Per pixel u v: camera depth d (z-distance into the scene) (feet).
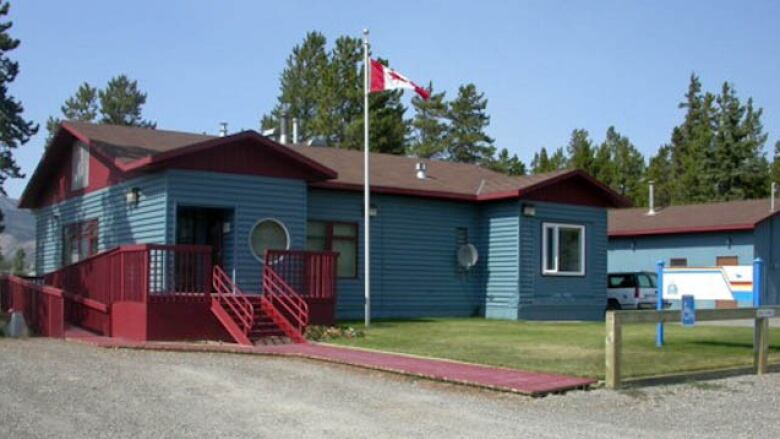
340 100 172.35
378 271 73.82
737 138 177.99
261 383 36.29
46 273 78.95
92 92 210.18
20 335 55.36
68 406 29.86
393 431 27.53
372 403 32.35
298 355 44.80
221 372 39.06
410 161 90.22
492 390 35.24
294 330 53.67
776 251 108.58
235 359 44.24
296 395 33.63
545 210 77.61
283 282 57.36
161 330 52.06
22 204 89.30
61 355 43.60
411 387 36.24
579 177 79.36
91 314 59.88
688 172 182.60
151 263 53.93
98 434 25.70
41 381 34.81
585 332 58.95
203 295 53.72
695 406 33.94
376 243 73.97
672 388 37.93
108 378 36.17
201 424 27.66
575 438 27.04
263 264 62.08
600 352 46.47
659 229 112.78
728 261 107.65
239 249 61.11
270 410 30.45
